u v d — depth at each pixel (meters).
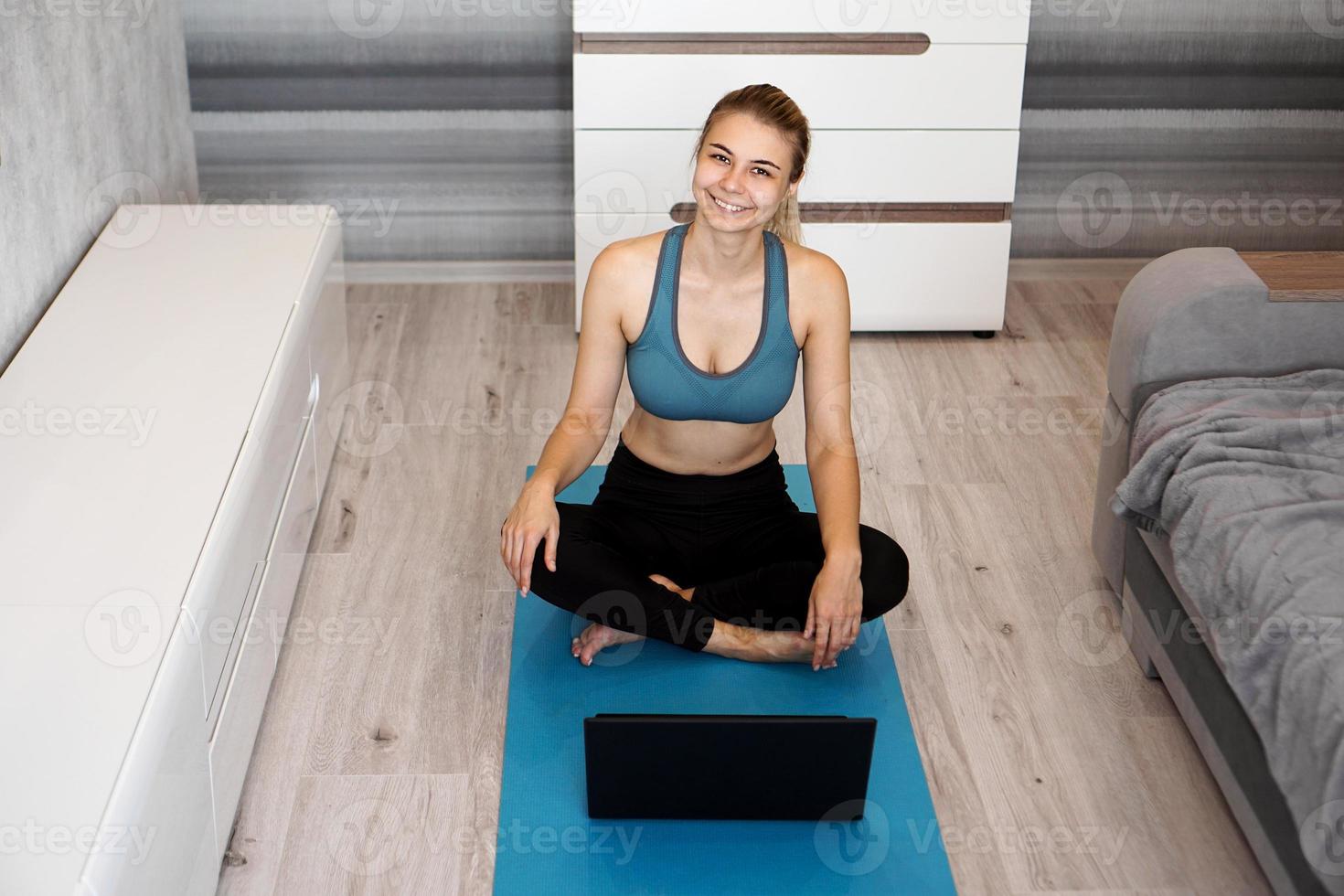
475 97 3.41
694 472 2.22
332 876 1.84
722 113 1.94
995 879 1.85
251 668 2.00
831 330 2.09
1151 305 2.24
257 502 2.04
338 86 3.38
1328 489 1.94
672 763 1.86
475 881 1.83
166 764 1.53
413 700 2.16
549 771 2.00
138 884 1.44
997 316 3.34
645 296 2.05
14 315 2.28
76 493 1.88
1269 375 2.25
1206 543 1.93
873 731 1.84
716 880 1.82
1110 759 2.07
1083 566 2.53
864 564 2.15
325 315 2.72
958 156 3.17
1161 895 1.83
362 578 2.45
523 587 2.02
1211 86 3.46
